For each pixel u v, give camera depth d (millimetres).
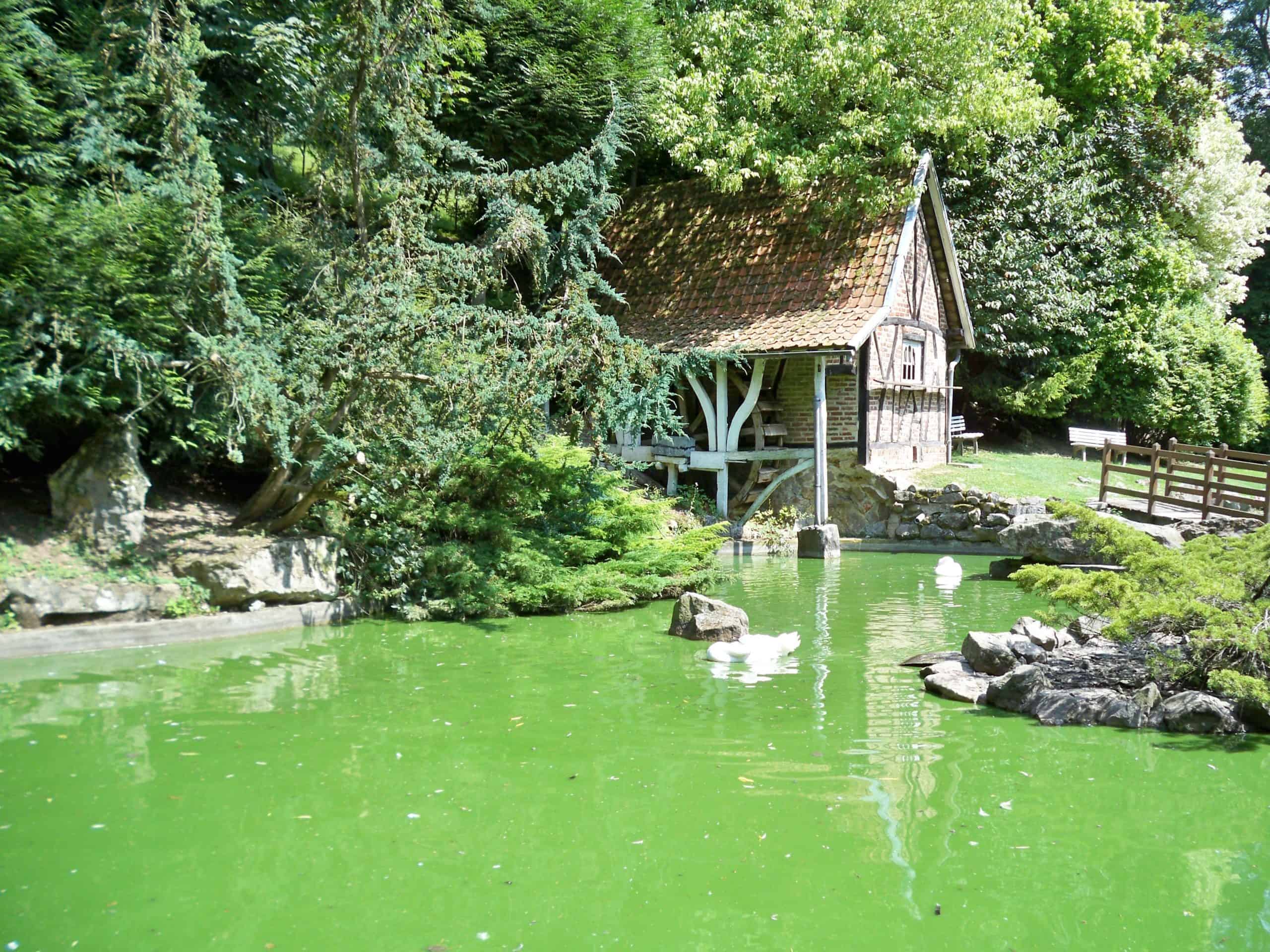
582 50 18406
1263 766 6051
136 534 9844
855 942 3906
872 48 17453
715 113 18375
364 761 6000
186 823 5059
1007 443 26516
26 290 9125
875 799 5414
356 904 4199
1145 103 27750
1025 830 5023
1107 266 25328
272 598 10234
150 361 9445
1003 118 18422
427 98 12883
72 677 8031
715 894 4309
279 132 13711
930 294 21703
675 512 17391
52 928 3994
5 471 10508
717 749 6238
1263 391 28172
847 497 18656
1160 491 20516
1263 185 31234
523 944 3871
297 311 10805
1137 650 8305
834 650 9266
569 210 17328
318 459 10125
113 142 10258
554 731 6617
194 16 12156
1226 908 4207
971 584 13453
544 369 10695
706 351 16578
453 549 11234
